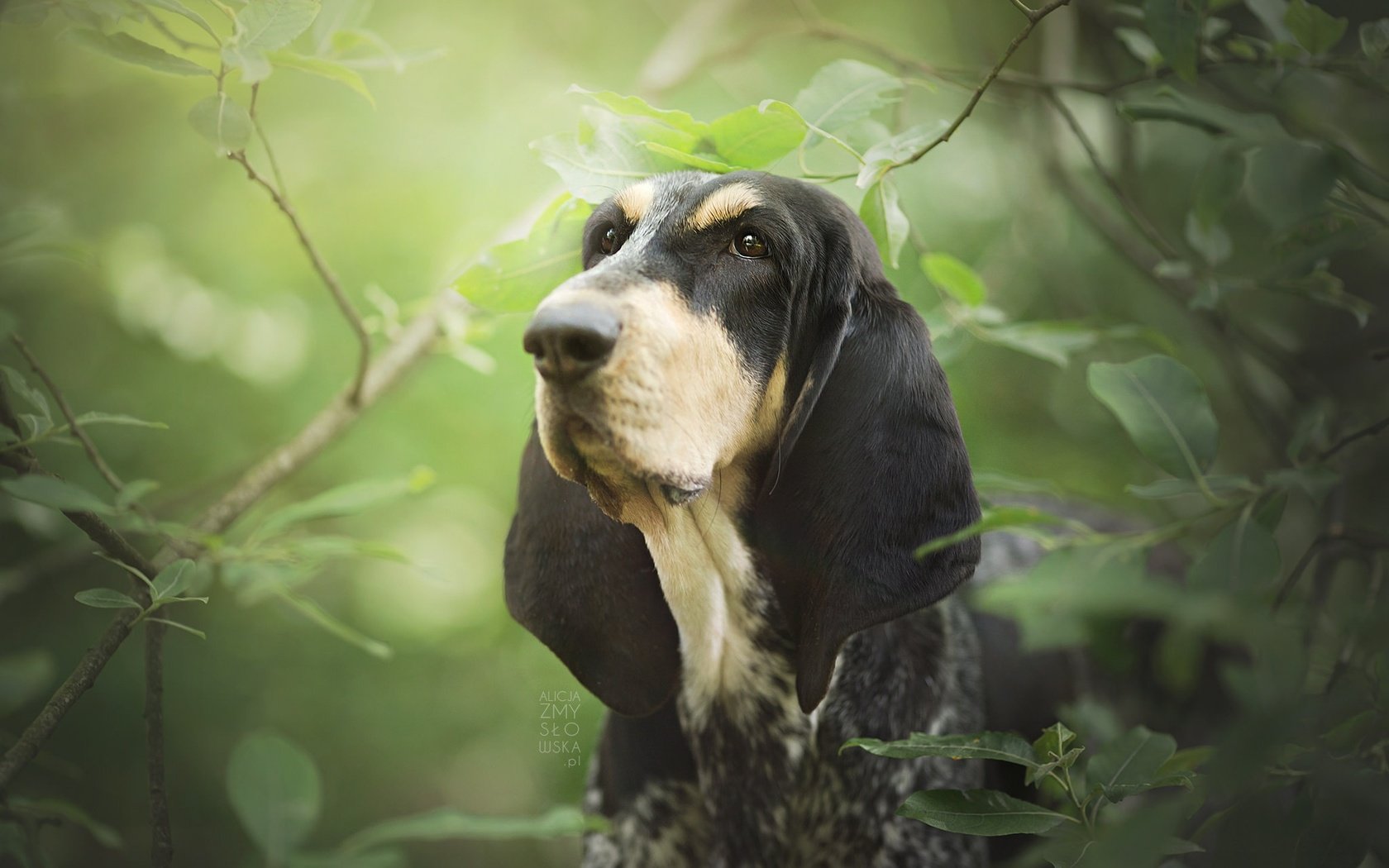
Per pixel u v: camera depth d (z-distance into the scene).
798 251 3.23
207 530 3.99
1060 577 3.28
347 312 4.20
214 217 7.29
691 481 2.98
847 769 3.49
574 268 3.66
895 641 3.64
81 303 6.79
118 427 6.45
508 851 6.41
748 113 3.28
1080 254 7.22
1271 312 5.93
